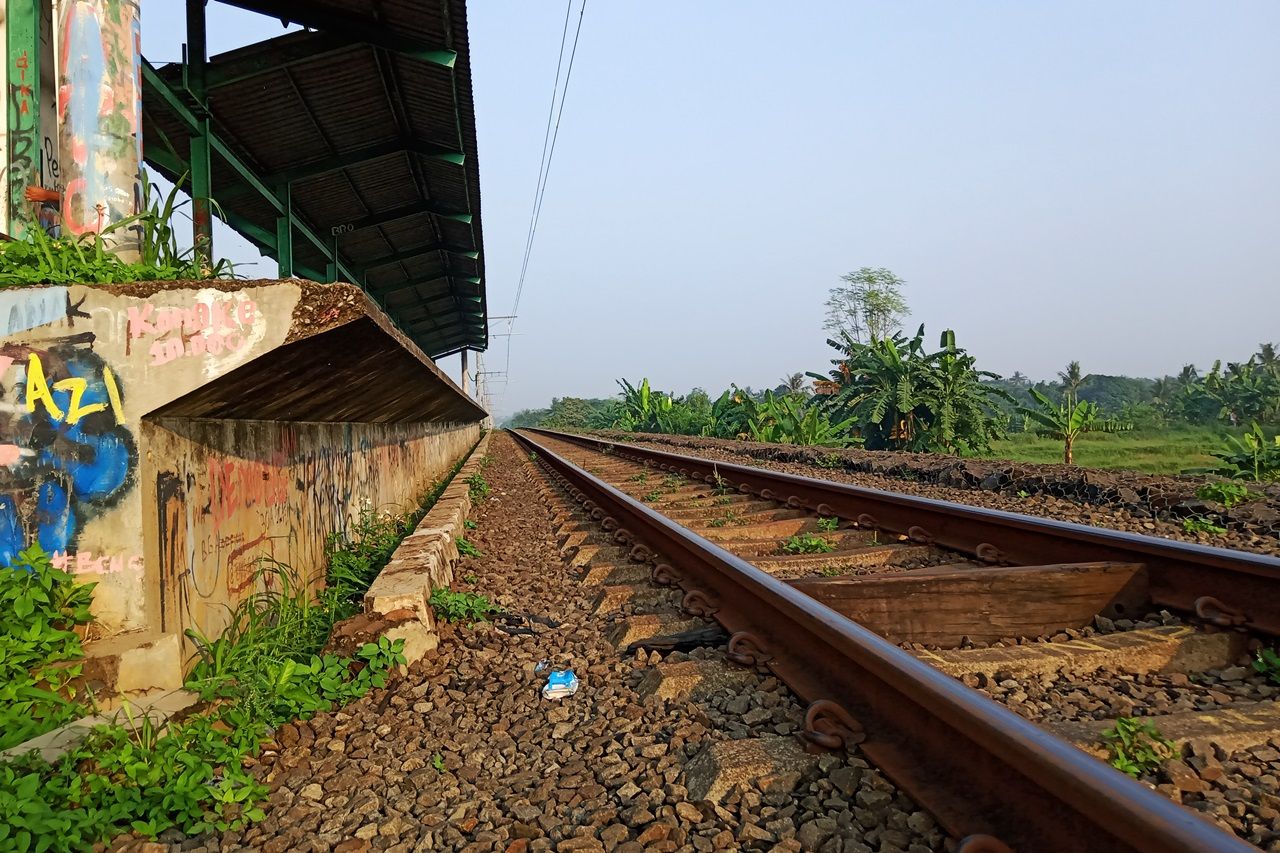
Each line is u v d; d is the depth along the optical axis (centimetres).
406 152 1368
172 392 298
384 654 331
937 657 299
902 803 205
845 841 191
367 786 243
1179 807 144
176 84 912
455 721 291
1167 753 219
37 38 500
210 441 354
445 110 1174
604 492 769
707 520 702
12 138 490
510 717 290
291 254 1377
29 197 473
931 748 212
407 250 2045
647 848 197
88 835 212
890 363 3100
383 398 605
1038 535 452
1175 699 274
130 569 295
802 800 212
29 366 291
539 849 202
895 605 344
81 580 293
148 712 270
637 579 476
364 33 933
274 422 436
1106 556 404
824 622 266
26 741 249
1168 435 4734
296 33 945
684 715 273
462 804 228
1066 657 299
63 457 292
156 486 307
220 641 323
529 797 230
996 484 905
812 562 486
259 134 1162
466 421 2367
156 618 302
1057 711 260
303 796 241
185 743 253
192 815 224
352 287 307
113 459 295
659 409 4178
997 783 187
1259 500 663
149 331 297
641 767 240
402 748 269
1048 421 2758
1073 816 164
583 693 307
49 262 307
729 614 366
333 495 561
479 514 859
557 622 412
